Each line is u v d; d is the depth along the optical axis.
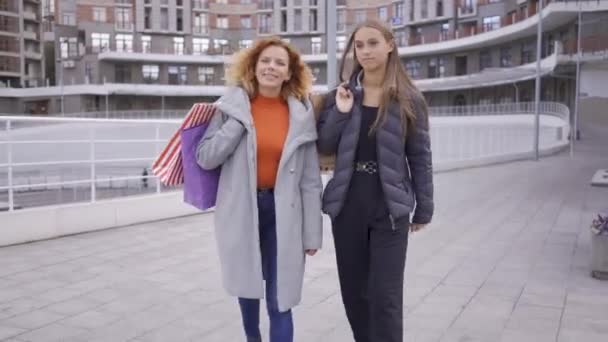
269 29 74.94
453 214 9.99
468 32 60.53
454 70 62.88
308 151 3.31
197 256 6.47
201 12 74.38
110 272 5.77
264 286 3.65
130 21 72.12
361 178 3.21
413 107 3.16
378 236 3.24
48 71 82.25
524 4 54.84
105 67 70.88
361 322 3.46
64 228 7.45
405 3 67.69
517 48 55.91
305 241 3.28
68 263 6.09
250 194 3.23
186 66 73.00
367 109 3.21
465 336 4.12
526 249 7.07
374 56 3.12
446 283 5.51
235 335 4.14
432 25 66.06
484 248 7.12
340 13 71.31
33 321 4.38
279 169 3.20
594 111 44.81
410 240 7.62
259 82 3.25
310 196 3.29
